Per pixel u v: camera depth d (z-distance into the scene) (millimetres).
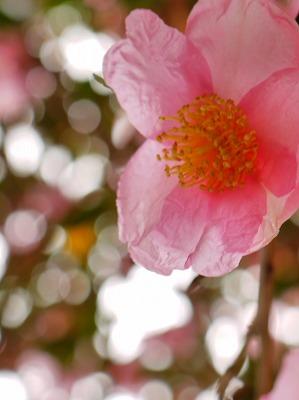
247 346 326
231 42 323
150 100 329
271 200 318
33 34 518
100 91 497
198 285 327
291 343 472
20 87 526
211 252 323
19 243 526
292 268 462
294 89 318
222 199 328
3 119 526
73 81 507
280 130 321
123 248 506
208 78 327
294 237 442
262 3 316
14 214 530
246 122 326
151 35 325
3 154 525
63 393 557
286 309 483
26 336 525
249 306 506
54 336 526
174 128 330
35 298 523
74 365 545
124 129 448
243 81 325
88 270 517
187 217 328
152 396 547
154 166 331
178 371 537
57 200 527
